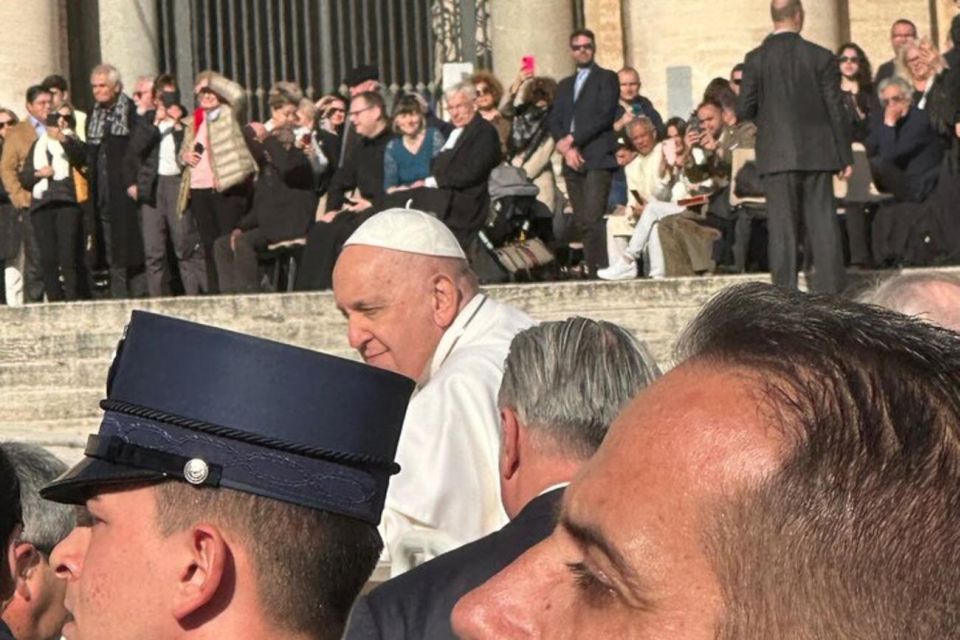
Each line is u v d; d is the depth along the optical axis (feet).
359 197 56.03
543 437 15.05
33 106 61.87
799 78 52.19
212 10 86.84
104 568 10.80
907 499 4.81
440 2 85.92
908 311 15.85
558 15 82.23
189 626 10.71
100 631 10.85
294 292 56.29
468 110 54.29
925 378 4.95
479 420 20.04
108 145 61.52
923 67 56.13
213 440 10.75
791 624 4.83
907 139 55.52
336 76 87.04
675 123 61.82
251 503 10.71
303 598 10.78
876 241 56.18
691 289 55.01
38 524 16.47
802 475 4.87
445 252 21.88
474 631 5.51
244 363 10.80
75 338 57.62
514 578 5.50
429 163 55.06
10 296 63.16
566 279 62.34
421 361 21.90
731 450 4.95
